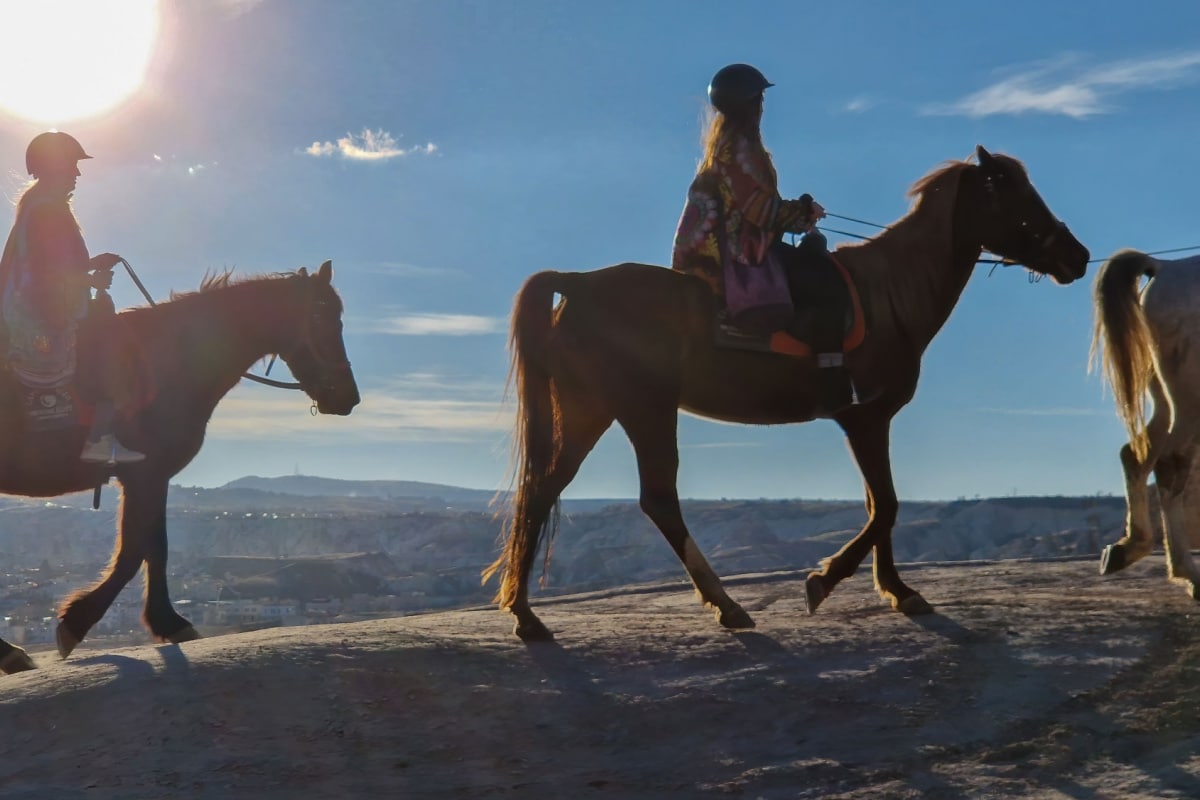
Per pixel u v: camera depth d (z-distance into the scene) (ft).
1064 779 13.94
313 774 14.82
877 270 23.31
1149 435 24.04
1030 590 25.49
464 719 16.48
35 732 16.16
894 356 22.98
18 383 22.75
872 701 16.75
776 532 466.29
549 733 16.10
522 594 20.45
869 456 22.65
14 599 159.02
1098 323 24.09
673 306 21.34
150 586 24.64
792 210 21.95
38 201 22.80
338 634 19.97
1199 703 15.93
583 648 19.47
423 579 319.06
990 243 24.31
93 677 17.67
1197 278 23.41
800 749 15.31
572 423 21.30
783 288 21.50
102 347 23.49
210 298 25.75
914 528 338.75
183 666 17.81
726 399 21.94
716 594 20.99
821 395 22.22
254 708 16.48
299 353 26.71
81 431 23.27
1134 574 27.22
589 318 20.90
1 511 364.99
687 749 15.56
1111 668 17.56
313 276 26.81
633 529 413.80
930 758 14.83
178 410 24.56
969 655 18.48
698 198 21.95
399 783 14.61
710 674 18.07
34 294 22.63
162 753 15.35
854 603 24.25
